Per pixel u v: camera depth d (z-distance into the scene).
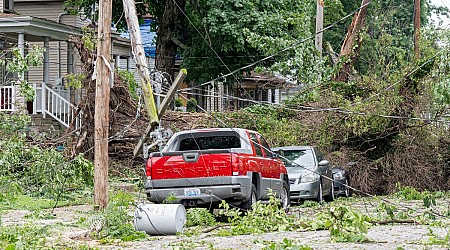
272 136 26.89
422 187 27.27
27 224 14.19
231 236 13.21
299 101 28.80
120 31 37.56
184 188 16.16
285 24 32.66
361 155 27.59
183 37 36.34
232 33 32.12
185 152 16.19
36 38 33.12
